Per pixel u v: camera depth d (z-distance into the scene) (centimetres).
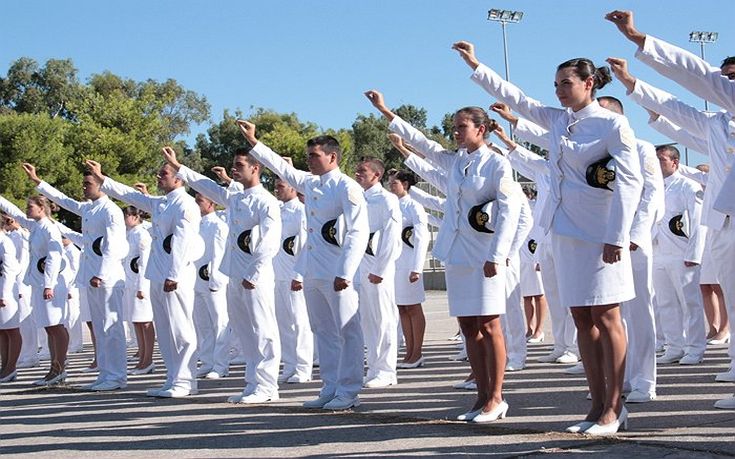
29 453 645
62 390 1043
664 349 1175
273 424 721
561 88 616
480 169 684
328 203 812
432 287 3381
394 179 1129
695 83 610
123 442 671
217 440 660
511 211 668
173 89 7662
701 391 797
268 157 873
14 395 1023
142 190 1077
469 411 716
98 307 1034
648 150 772
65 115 7175
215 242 1156
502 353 683
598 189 602
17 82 7188
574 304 610
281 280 1056
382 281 956
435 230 3042
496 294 675
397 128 775
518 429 637
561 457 540
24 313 1402
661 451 545
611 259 591
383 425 689
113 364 1033
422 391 888
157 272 940
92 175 1056
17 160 4575
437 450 577
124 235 1048
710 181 784
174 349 934
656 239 1058
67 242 1524
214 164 6356
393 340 962
